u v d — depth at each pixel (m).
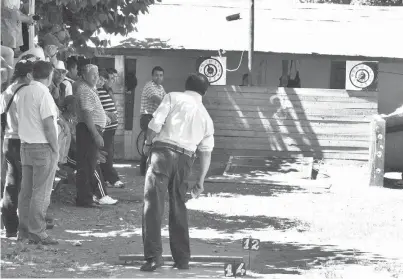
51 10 16.31
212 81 23.41
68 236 12.09
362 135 23.39
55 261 10.09
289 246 12.02
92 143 14.91
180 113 9.73
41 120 10.79
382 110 25.38
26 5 14.13
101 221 13.54
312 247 11.98
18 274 9.26
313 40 24.06
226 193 17.89
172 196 9.90
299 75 25.83
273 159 22.73
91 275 9.40
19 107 10.85
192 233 12.89
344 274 10.05
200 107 9.88
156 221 9.70
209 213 14.98
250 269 10.19
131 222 13.58
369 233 13.20
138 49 23.16
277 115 23.47
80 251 10.94
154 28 24.06
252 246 10.20
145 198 9.73
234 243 12.13
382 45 23.84
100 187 15.30
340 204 16.61
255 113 23.48
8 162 11.35
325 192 18.48
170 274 9.62
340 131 23.41
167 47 23.17
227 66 25.83
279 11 25.61
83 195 14.87
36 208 11.00
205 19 24.89
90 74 15.02
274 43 23.81
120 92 24.17
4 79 12.04
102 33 23.19
